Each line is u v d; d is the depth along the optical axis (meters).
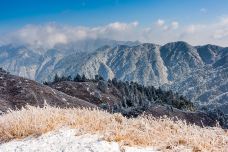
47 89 141.88
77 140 9.20
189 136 8.78
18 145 9.75
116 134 9.24
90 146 8.64
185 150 8.05
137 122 10.33
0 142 10.59
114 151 8.36
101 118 10.79
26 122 11.00
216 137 8.96
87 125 10.21
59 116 11.23
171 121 10.20
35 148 9.20
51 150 8.89
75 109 12.25
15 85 135.38
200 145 8.15
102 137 9.13
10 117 11.67
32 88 135.88
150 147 8.53
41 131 10.27
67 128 10.24
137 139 8.95
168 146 8.45
